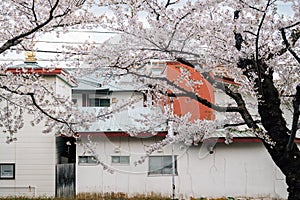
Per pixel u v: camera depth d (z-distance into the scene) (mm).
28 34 5785
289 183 6078
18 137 12102
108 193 11914
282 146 6086
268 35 6234
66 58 6910
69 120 6875
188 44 6090
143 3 5965
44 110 6922
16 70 7230
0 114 7289
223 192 12242
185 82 6562
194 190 12055
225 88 6363
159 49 6121
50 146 12117
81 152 12133
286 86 7098
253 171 12422
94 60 6469
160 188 11977
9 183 12016
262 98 6086
